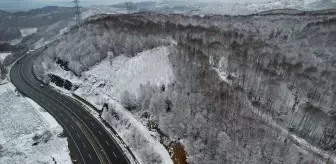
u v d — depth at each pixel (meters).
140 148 81.50
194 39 130.62
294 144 85.56
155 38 127.00
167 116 85.56
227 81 109.69
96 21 167.12
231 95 94.12
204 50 123.38
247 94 104.81
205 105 86.81
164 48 118.44
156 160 75.75
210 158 70.94
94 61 128.88
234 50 125.38
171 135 81.31
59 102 115.69
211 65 117.00
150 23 151.62
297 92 104.75
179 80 100.31
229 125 81.12
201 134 76.56
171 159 76.06
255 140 77.25
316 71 114.94
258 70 112.56
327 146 85.62
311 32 155.75
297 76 109.44
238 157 70.56
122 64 120.38
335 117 93.69
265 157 72.50
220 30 154.00
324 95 102.38
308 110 94.75
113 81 115.94
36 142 87.94
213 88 94.88
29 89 130.00
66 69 136.50
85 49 134.50
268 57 122.25
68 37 161.62
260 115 94.56
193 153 73.19
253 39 145.50
